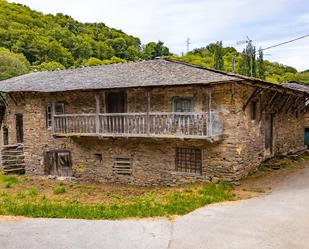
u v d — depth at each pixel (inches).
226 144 567.8
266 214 370.9
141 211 393.7
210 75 561.0
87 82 673.6
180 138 553.6
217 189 508.4
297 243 286.8
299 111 913.5
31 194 557.3
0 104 850.1
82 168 720.3
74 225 348.2
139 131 606.2
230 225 337.1
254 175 613.0
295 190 494.3
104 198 529.0
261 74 1883.6
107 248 285.9
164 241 298.7
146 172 649.0
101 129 642.8
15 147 794.8
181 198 462.3
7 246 293.1
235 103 561.6
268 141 732.0
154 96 631.8
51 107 756.0
